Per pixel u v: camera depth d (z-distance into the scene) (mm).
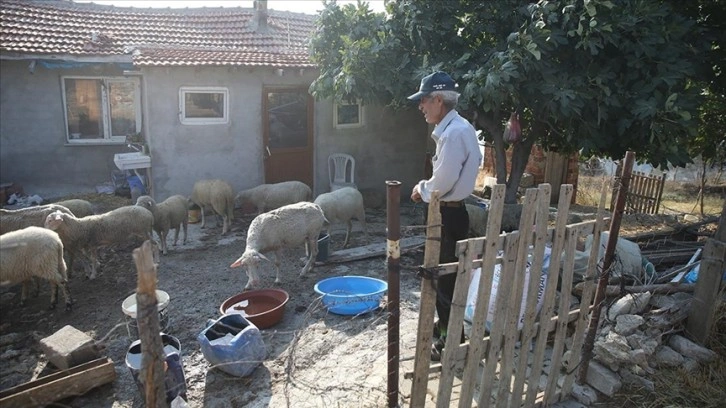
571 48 6355
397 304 3129
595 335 3875
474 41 7273
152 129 8297
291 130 9508
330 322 5074
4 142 9555
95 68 9922
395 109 8414
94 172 10359
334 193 7148
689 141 8234
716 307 4438
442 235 3676
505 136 6820
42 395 3580
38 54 8609
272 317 4898
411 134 10680
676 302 4453
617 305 4281
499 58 5898
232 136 8922
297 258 6980
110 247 7129
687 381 3951
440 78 3430
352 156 10180
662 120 5648
